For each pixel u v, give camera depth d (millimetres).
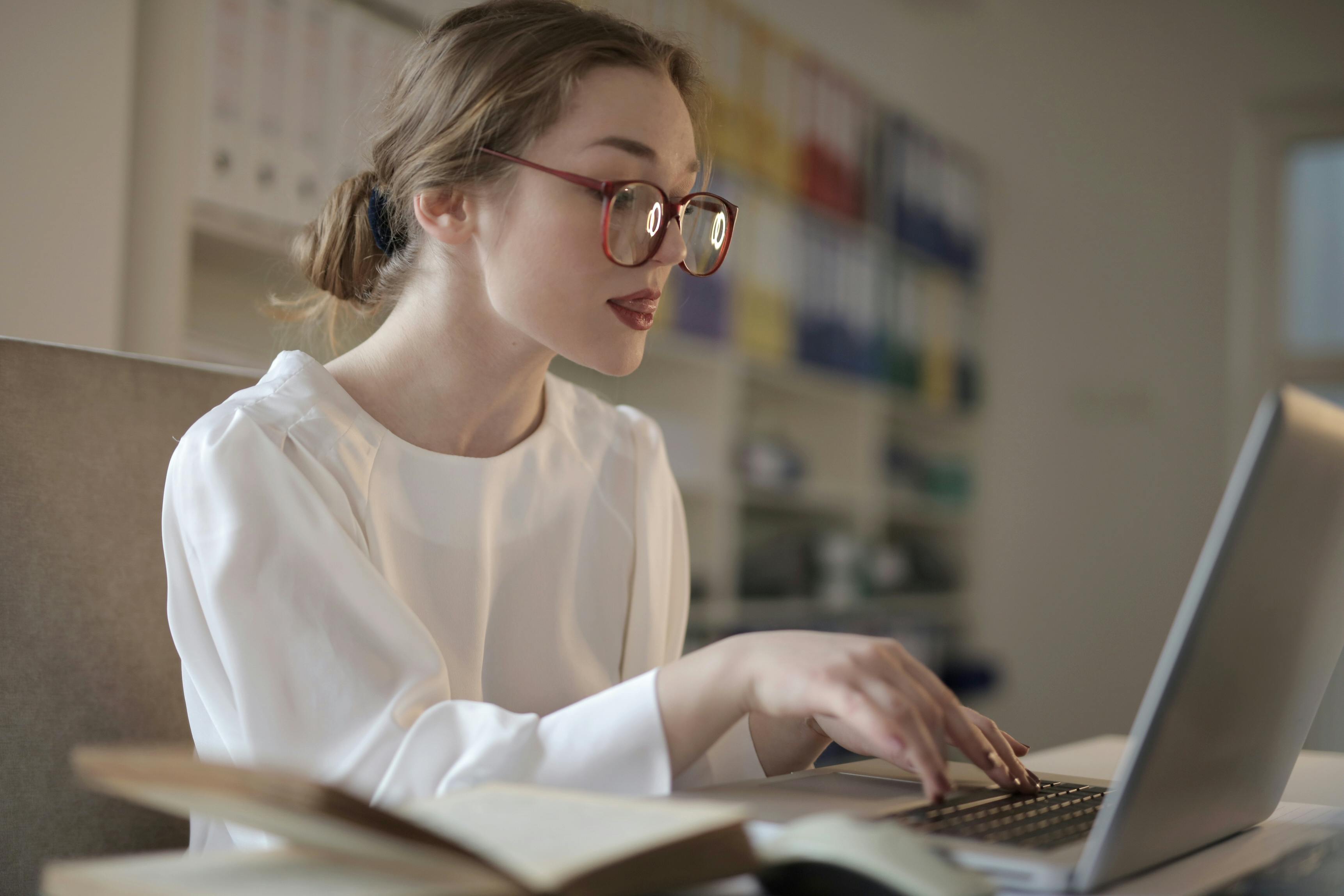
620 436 1152
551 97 909
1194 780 543
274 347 1938
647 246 914
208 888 406
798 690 612
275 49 1805
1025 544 4629
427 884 402
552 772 662
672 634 1173
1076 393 4594
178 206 1709
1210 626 484
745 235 3033
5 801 894
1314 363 4289
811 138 3400
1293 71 4379
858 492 3775
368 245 1065
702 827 453
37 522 940
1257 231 4395
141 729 974
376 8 1993
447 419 998
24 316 1568
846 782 749
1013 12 4738
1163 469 4457
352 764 726
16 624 917
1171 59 4539
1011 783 705
